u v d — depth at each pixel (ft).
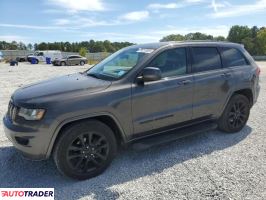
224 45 17.30
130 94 12.69
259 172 12.46
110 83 12.59
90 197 10.76
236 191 10.94
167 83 13.88
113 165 13.39
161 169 12.94
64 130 11.48
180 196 10.68
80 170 11.94
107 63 15.37
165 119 14.06
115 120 12.40
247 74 17.67
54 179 12.20
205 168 12.95
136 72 13.12
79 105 11.46
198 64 15.49
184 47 15.16
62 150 11.41
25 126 11.10
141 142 13.51
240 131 18.12
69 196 10.85
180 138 15.97
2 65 129.29
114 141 12.70
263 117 21.45
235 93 17.53
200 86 15.16
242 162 13.51
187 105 14.82
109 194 10.93
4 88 38.88
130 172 12.69
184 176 12.24
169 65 14.34
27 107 11.18
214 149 15.19
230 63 17.19
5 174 12.63
